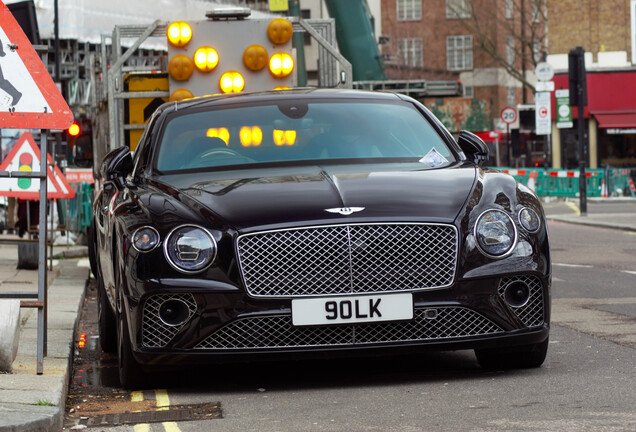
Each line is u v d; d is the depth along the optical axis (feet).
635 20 271.49
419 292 35.63
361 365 41.86
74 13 193.06
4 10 37.63
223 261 35.37
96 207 55.98
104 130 81.35
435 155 42.91
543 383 36.42
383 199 36.45
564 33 273.75
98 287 51.06
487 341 36.42
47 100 37.83
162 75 69.77
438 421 30.83
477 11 457.27
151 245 35.96
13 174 38.09
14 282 80.84
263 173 40.27
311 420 31.83
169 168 41.88
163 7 206.28
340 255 35.35
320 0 302.66
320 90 47.83
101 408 35.68
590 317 55.62
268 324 35.35
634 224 138.62
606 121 270.67
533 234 37.35
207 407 34.88
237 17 68.13
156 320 35.88
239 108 45.57
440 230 35.99
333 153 42.37
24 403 32.19
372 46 128.88
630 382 35.91
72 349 46.34
